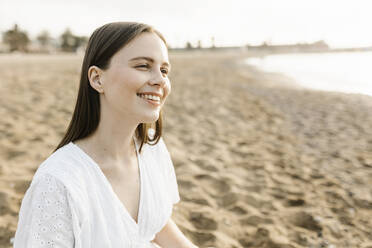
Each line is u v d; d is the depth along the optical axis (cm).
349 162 448
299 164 438
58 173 84
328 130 620
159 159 129
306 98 994
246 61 3644
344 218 299
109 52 91
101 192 93
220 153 477
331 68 2375
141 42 92
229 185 362
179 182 367
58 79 1227
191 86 1221
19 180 335
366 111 783
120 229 93
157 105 96
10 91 901
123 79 91
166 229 133
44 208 81
